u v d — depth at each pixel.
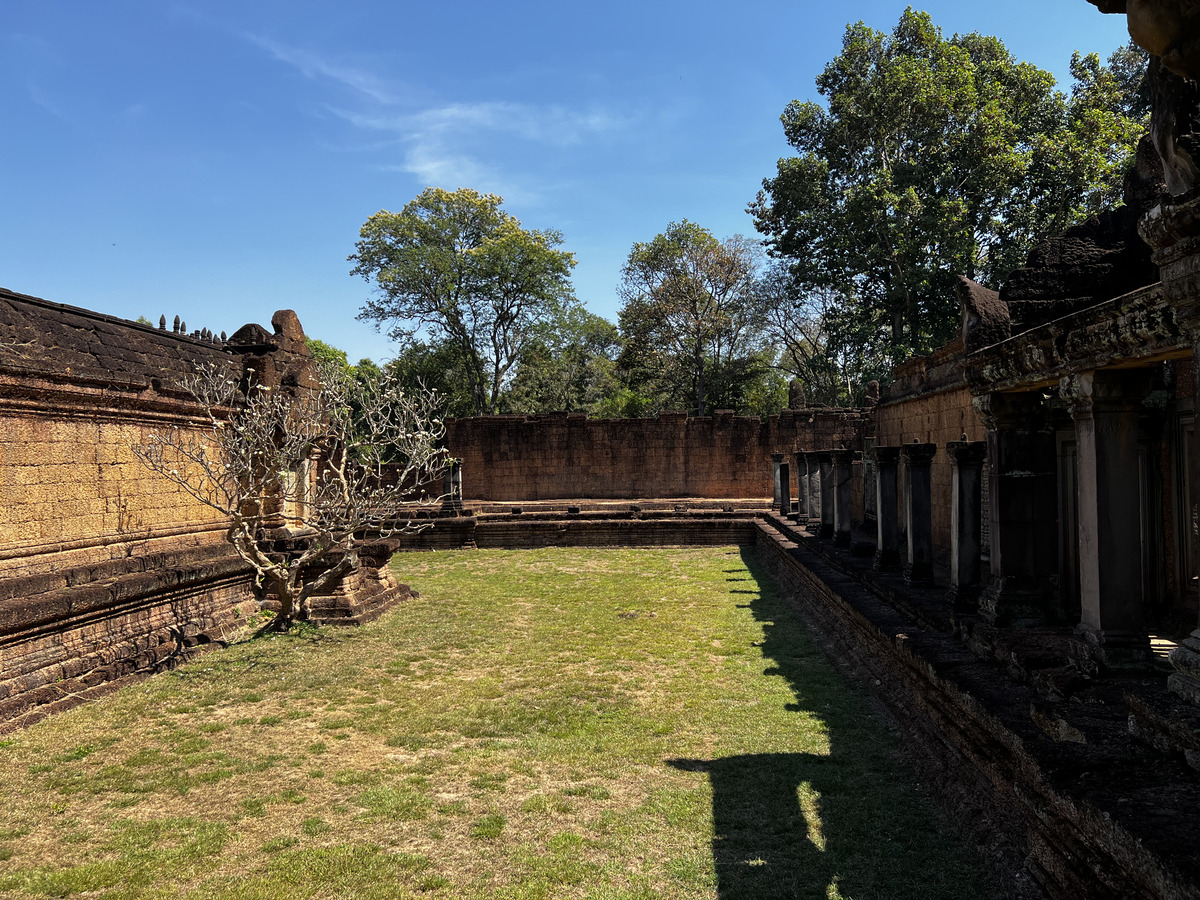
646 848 4.43
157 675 8.19
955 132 27.08
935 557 12.20
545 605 12.25
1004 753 4.15
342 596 10.66
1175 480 5.17
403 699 7.39
